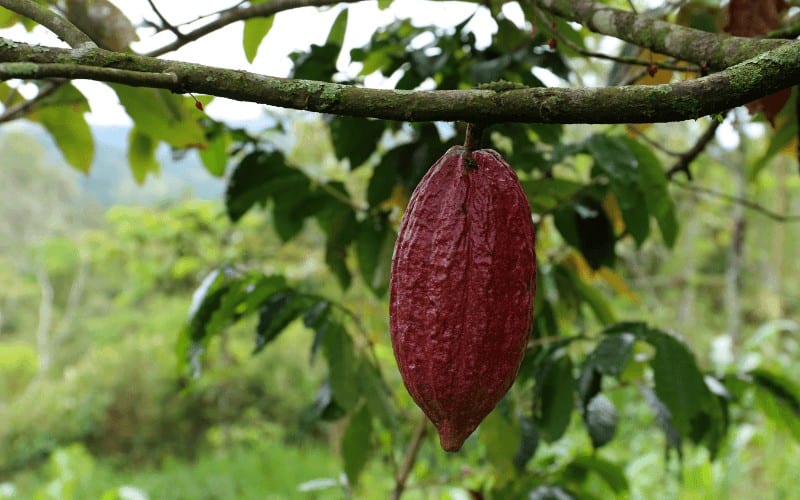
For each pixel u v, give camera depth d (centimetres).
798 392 134
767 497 383
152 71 70
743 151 356
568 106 69
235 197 147
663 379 115
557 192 136
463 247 75
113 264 1039
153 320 893
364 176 339
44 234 1884
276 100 70
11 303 1417
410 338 76
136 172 165
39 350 1238
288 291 127
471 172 77
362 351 130
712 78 69
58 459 438
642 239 140
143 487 641
